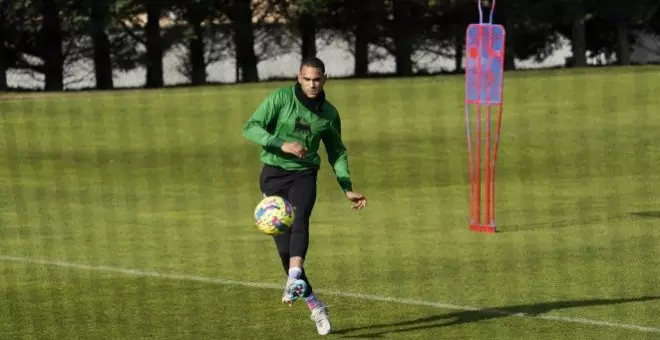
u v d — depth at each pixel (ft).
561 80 417.28
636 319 100.68
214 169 234.79
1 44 547.49
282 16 597.93
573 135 275.18
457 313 103.71
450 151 254.68
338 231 155.33
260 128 92.58
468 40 154.30
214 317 103.24
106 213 176.96
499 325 98.78
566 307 105.60
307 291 93.91
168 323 101.14
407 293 112.88
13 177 222.69
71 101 400.06
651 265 126.93
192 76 586.04
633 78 418.10
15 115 348.79
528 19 584.40
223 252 139.33
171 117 338.95
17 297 112.88
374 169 230.27
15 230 159.02
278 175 94.53
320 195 195.72
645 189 197.57
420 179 216.33
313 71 92.58
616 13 574.56
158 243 146.82
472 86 155.22
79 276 123.85
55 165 240.94
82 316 104.17
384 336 95.30
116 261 133.28
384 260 132.16
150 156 255.29
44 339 95.71
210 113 349.82
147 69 571.69
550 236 148.46
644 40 620.08
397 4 593.83
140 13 560.61
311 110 93.76
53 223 166.20
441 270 125.29
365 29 593.01
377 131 291.38
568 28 604.08
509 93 373.40
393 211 175.83
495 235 150.30
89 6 542.57
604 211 172.14
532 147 257.14
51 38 554.05
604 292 112.37
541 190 198.80
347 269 126.52
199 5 563.89
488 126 155.53
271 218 91.50
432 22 602.03
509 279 119.65
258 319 102.27
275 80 584.81
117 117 340.80
